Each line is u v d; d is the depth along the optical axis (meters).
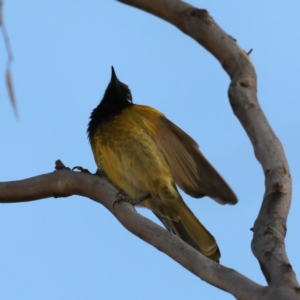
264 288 6.50
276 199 7.31
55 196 10.13
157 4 8.87
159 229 7.95
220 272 6.93
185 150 11.91
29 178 10.26
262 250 6.82
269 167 7.52
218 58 8.58
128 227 8.46
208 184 10.94
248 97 8.02
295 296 6.29
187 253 7.35
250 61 8.38
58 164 10.26
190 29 8.71
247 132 7.89
